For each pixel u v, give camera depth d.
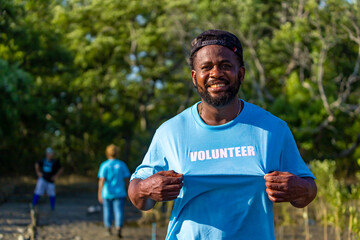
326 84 20.12
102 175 8.04
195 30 23.73
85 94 28.72
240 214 1.72
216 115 1.81
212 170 1.73
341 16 18.91
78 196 15.63
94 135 28.34
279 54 21.53
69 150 27.03
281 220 9.08
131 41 28.95
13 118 16.22
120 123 29.53
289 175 1.62
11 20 17.05
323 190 7.84
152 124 33.56
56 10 27.06
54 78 25.06
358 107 19.31
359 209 7.08
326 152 21.44
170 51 29.61
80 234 8.21
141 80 29.41
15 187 16.92
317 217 9.06
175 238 1.79
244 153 1.74
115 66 29.55
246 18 21.28
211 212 1.73
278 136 1.79
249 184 1.72
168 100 31.47
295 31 19.78
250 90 22.42
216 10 21.73
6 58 19.12
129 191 1.78
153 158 1.88
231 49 1.73
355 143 20.52
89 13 27.42
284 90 22.14
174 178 1.64
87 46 26.78
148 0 26.62
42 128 21.64
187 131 1.82
